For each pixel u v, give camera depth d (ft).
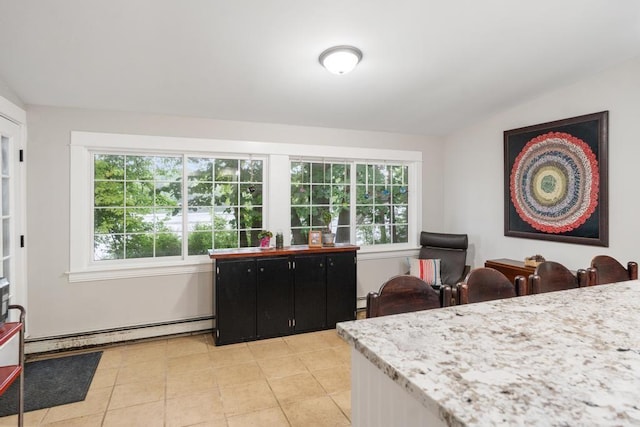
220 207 12.25
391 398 3.01
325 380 8.55
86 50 7.84
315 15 7.09
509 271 11.37
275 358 9.76
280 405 7.50
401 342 3.36
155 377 8.70
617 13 7.54
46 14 6.68
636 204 9.35
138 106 10.53
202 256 11.97
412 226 15.24
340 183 14.02
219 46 7.98
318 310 11.74
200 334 11.59
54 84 9.05
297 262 11.44
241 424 6.87
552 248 11.38
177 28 7.27
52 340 10.13
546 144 11.37
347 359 9.70
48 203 10.06
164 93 9.91
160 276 11.24
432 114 12.80
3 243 8.91
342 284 12.07
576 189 10.60
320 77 9.64
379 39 8.04
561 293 5.25
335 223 13.92
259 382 8.46
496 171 13.20
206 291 11.76
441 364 2.89
